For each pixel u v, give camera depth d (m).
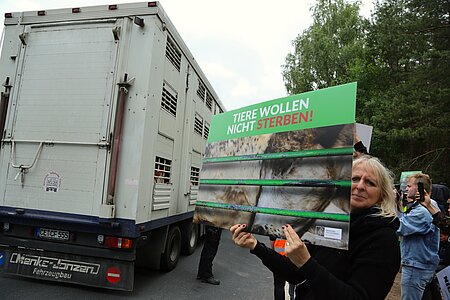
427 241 3.01
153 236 5.23
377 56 15.06
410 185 3.32
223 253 7.69
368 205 1.54
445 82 10.95
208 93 7.97
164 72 4.70
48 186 4.13
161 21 4.44
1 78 4.52
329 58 20.94
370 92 14.70
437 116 10.72
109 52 4.22
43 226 4.16
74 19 4.40
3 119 4.41
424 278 2.99
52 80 4.34
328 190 1.36
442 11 11.28
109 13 4.31
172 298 4.38
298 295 1.67
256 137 1.72
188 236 6.62
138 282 4.91
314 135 1.46
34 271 4.18
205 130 7.70
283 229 1.46
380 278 1.30
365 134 2.41
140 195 4.02
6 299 3.85
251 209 1.64
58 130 4.21
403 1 12.54
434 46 11.52
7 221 4.27
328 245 1.30
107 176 3.99
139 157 4.00
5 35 4.60
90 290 4.37
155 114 4.38
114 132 4.04
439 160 11.68
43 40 4.46
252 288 5.12
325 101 1.46
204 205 1.90
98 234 4.00
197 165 7.00
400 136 11.16
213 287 4.98
